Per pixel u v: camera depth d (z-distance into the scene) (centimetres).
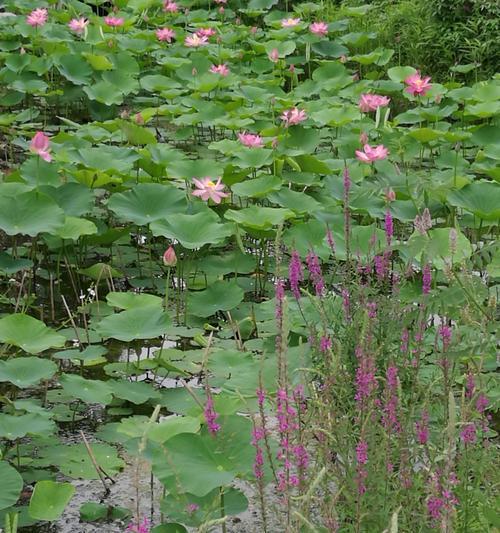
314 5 1102
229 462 275
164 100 875
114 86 814
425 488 248
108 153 564
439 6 916
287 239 480
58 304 477
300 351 320
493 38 884
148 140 623
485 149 625
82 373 407
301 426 272
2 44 951
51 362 361
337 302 399
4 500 282
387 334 323
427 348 382
